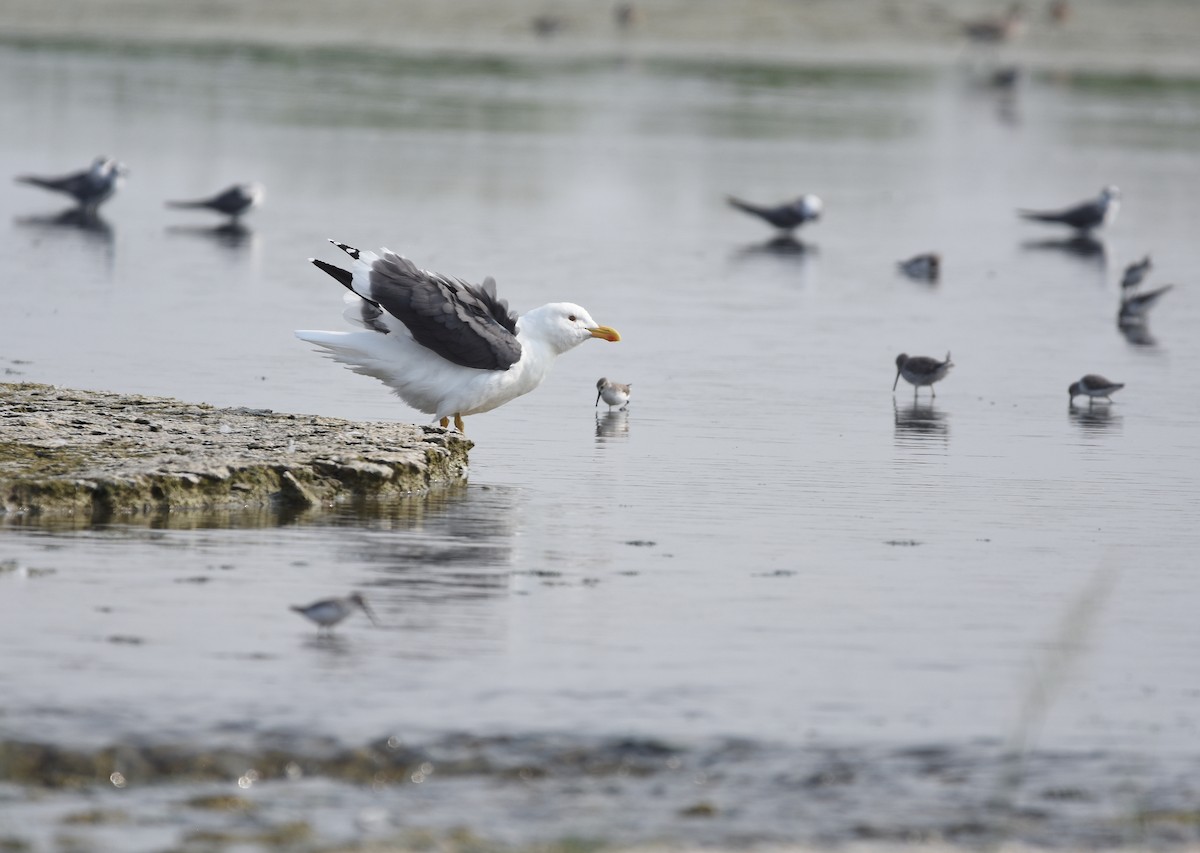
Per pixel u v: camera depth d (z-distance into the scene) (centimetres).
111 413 1584
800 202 3494
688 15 8512
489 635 1077
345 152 4441
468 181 4009
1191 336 2512
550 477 1552
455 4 8588
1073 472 1636
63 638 1040
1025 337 2472
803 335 2430
